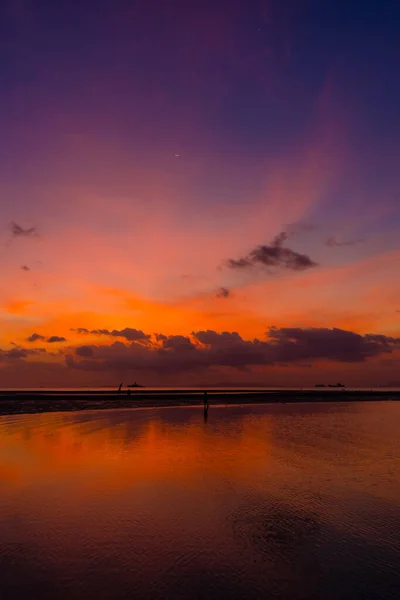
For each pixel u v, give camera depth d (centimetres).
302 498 1349
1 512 1191
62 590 770
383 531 1081
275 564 891
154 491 1406
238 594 768
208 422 3600
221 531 1068
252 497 1355
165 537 1025
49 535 1029
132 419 3841
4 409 4925
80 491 1401
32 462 1850
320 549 967
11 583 791
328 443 2452
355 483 1534
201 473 1658
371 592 783
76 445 2303
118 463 1833
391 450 2219
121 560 897
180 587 788
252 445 2341
